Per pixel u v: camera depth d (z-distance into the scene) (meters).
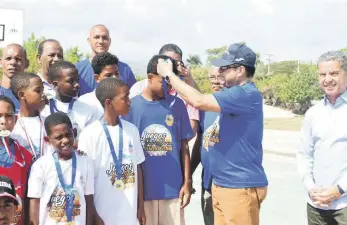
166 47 5.54
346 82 4.14
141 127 4.60
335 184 4.14
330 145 4.16
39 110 4.40
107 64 4.90
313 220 4.41
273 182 11.27
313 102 34.94
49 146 4.24
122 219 4.26
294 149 17.48
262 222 7.72
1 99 4.02
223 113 4.24
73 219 3.98
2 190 3.26
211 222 5.11
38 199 3.94
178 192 4.69
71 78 4.58
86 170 4.11
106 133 4.29
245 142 4.29
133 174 4.34
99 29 6.36
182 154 4.79
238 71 4.32
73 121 4.58
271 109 36.91
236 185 4.31
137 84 5.51
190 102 4.19
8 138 4.02
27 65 5.75
